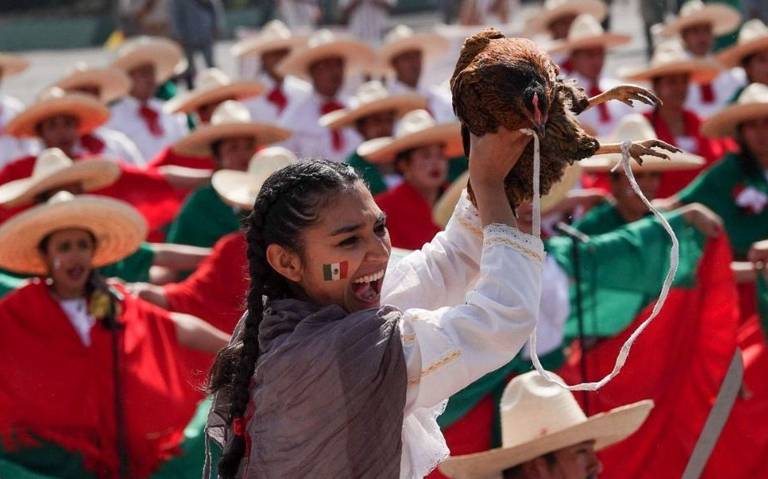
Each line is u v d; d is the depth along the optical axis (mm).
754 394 14953
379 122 21109
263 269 6707
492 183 6512
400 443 6344
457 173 18297
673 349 14438
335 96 24453
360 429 6309
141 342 14164
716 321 14617
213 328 14562
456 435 13664
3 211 17156
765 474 14508
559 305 14055
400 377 6312
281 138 19859
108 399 14008
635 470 14289
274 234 6609
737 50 23266
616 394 14258
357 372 6293
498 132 6445
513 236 6402
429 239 16328
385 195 16625
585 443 12031
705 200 17141
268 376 6453
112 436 14016
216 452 7953
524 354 13820
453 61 25969
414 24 47719
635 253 14406
